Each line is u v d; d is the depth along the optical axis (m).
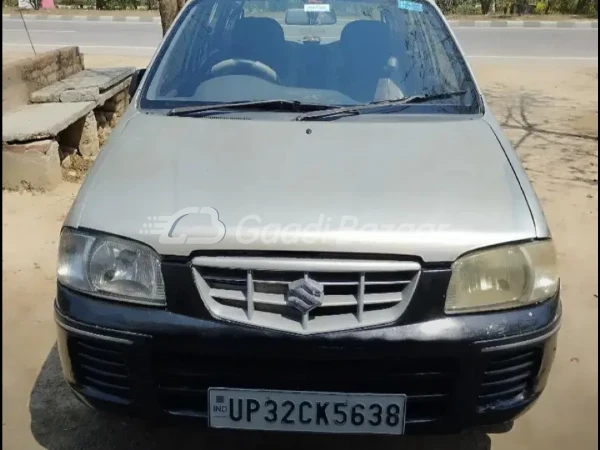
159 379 1.99
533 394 2.08
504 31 15.68
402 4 3.20
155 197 2.06
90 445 2.51
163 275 1.93
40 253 4.03
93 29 16.16
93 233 2.01
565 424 2.67
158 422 2.04
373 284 1.91
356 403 1.96
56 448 2.49
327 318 1.91
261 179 2.12
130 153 2.32
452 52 3.01
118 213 2.02
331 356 1.90
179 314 1.92
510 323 1.95
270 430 2.00
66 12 20.25
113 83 6.28
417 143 2.39
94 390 2.08
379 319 1.90
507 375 2.02
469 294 1.95
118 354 1.98
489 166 2.27
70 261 2.04
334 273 1.90
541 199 5.07
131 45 13.46
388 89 2.80
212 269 1.92
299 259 1.90
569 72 10.44
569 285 3.77
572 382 2.92
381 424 1.99
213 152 2.29
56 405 2.72
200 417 2.02
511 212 2.04
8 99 5.38
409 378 1.95
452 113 2.69
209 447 2.50
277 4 3.12
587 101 8.38
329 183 2.11
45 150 4.88
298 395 1.95
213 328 1.90
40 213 4.58
